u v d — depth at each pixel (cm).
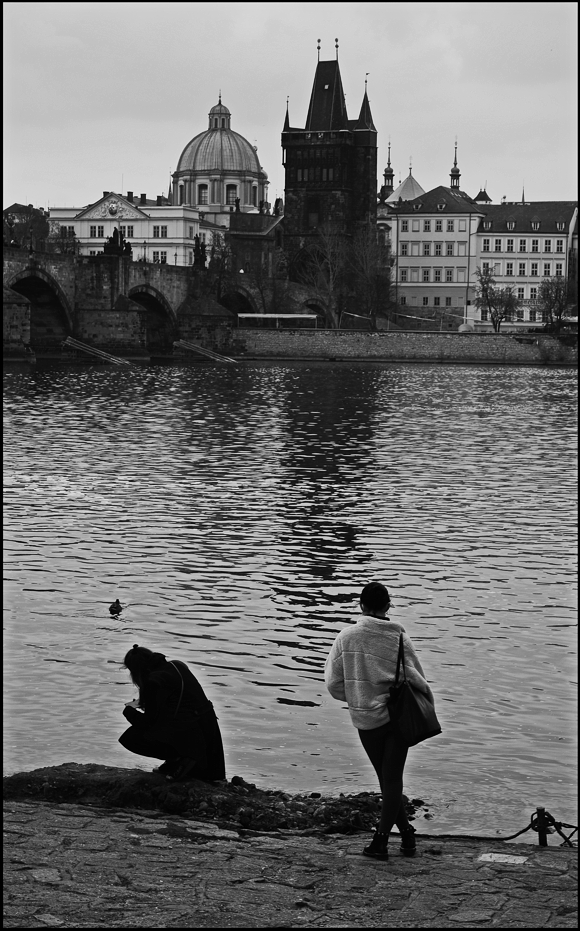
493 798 2325
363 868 1577
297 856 1619
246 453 8344
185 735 1941
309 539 5103
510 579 4391
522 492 6538
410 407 12938
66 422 10438
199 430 9975
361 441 9269
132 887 1430
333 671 1769
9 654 3344
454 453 8525
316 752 2612
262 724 2802
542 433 10131
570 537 5203
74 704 2909
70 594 4088
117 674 3183
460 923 1366
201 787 1908
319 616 3856
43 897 1384
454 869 1591
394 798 1703
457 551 4881
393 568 4566
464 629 3700
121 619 3778
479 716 2872
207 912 1366
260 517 5634
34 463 7575
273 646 3497
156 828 1697
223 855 1580
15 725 2733
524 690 3091
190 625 3725
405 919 1376
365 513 5775
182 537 5128
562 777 2458
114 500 6088
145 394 14300
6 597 4028
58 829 1641
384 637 1758
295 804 1948
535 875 1562
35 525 5359
